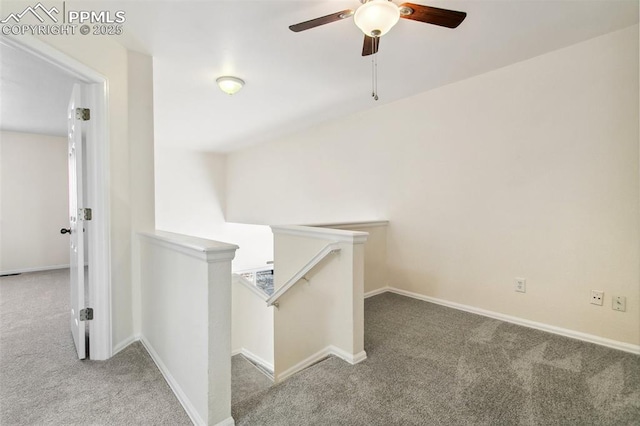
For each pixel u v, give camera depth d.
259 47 2.36
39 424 1.44
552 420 1.49
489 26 2.08
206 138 5.51
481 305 2.90
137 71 2.38
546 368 1.95
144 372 1.90
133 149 2.33
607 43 2.19
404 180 3.51
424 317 2.85
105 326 2.06
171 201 6.37
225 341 1.42
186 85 3.10
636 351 2.11
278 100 3.55
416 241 3.41
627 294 2.15
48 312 3.00
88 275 2.09
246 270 7.38
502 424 1.46
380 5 1.60
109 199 2.09
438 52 2.45
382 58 2.55
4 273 4.61
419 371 1.92
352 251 2.08
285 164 5.36
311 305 2.45
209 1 1.80
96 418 1.48
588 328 2.32
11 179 4.70
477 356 2.11
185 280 1.59
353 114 4.07
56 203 5.04
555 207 2.45
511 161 2.68
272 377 2.85
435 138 3.21
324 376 1.86
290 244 2.87
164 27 2.06
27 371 1.90
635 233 2.12
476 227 2.92
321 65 2.67
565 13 1.94
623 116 2.14
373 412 1.54
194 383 1.49
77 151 2.06
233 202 6.84
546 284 2.51
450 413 1.54
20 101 3.45
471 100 2.93
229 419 1.44
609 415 1.52
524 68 2.59
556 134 2.43
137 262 2.35
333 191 4.43
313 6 1.87
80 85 2.06
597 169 2.25
